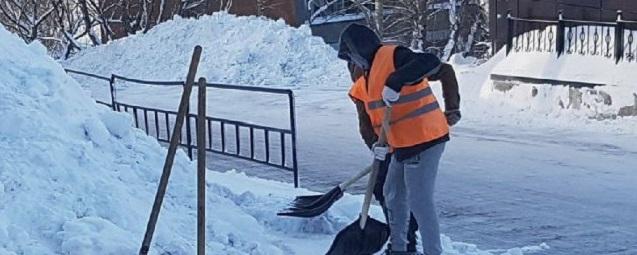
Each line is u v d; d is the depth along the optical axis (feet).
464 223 24.94
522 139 41.83
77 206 16.96
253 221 19.62
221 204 20.52
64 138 19.30
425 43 101.35
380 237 18.45
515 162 35.37
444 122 17.35
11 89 20.38
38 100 20.42
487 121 48.37
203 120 15.12
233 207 20.68
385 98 16.39
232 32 83.97
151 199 19.07
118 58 88.22
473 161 35.86
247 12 117.19
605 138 41.22
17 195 16.52
